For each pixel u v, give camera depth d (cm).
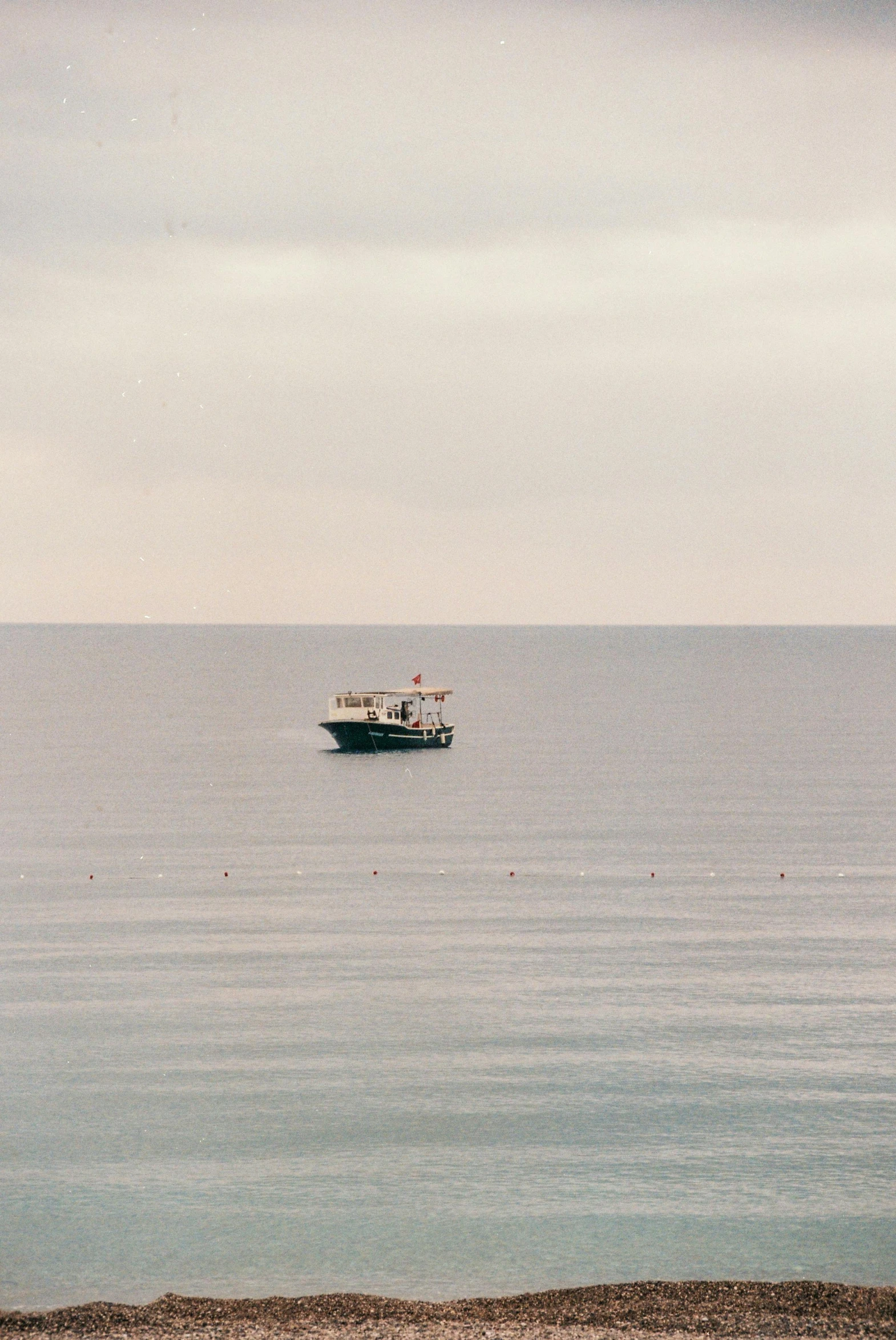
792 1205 4066
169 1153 4422
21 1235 3875
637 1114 4747
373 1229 3912
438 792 14875
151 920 8088
